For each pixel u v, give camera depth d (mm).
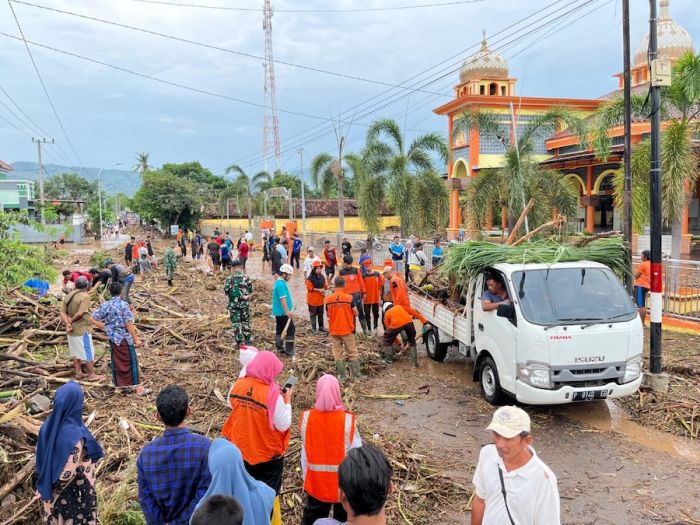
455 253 8719
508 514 3145
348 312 9227
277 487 4449
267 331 12562
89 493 3850
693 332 11391
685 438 6898
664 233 22469
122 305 8336
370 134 24141
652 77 8148
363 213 24812
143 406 7875
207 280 22234
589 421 7453
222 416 7625
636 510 5289
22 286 12406
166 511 3547
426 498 5551
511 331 7344
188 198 58250
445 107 34094
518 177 17594
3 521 4879
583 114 31141
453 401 8344
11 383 8289
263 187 51969
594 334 6945
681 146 13195
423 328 10930
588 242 8930
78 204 66062
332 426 3998
